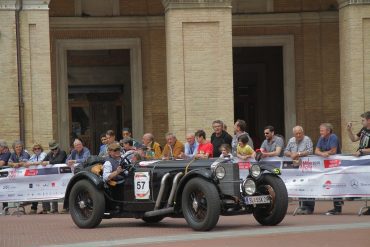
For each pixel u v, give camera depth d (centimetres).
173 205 1906
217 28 3231
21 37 3105
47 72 3127
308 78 3897
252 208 1888
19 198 2619
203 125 3228
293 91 3903
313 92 3900
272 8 3878
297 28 3897
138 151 2216
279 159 2303
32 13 3112
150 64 3844
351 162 2220
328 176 2245
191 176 1853
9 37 3095
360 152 2219
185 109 3219
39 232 1994
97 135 4141
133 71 3853
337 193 2233
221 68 3231
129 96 4128
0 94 3098
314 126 3900
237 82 4166
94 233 1906
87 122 4125
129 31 3838
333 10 3869
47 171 2614
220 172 1833
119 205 2039
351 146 3262
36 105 3125
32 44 3119
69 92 4091
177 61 3212
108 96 4138
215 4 3225
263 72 4150
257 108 4169
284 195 1888
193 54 3219
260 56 4141
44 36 3120
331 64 3888
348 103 3278
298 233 1741
